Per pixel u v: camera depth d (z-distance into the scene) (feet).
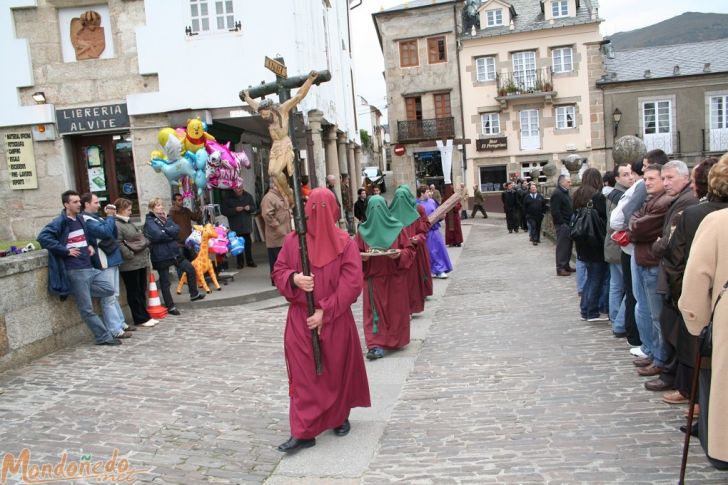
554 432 16.28
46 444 16.81
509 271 47.14
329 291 16.10
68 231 26.78
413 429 17.33
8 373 23.85
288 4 45.47
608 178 27.25
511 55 122.93
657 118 119.65
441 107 127.65
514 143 124.26
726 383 11.80
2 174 45.62
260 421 18.38
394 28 126.93
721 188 13.61
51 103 45.37
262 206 37.70
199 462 15.65
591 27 119.24
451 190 81.00
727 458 11.84
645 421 16.49
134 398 20.52
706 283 12.25
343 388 16.53
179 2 45.06
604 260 27.20
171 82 45.34
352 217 73.15
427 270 36.04
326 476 14.74
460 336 27.78
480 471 14.38
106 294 28.27
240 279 41.83
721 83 116.26
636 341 22.97
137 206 46.75
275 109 17.61
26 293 25.49
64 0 44.50
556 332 26.91
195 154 38.75
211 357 25.53
